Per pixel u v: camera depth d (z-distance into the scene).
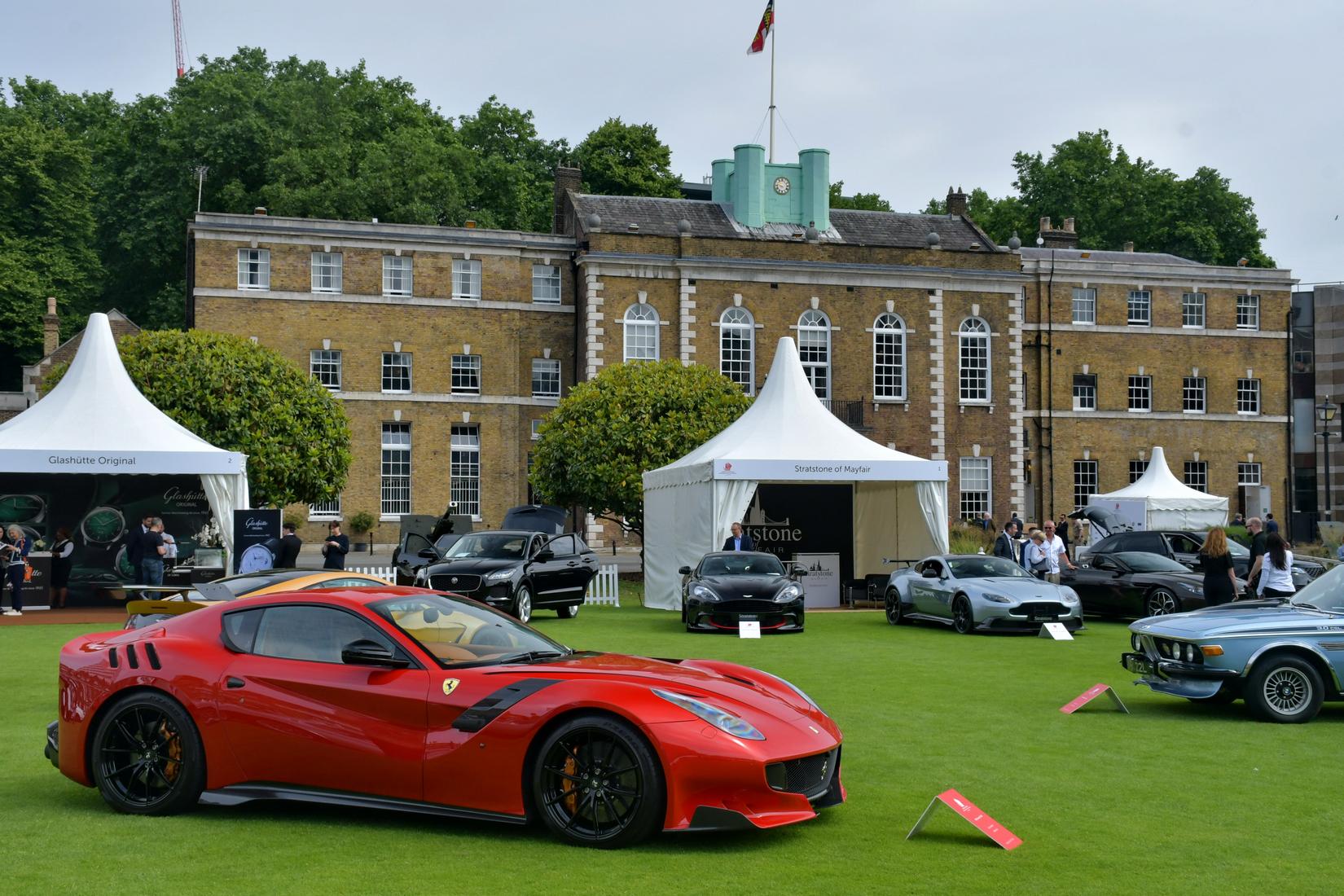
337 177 61.25
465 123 74.12
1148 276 57.44
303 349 47.59
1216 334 58.16
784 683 7.91
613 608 28.72
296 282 47.66
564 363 50.66
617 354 49.09
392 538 47.97
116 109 78.06
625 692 6.86
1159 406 57.34
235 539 24.89
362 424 47.97
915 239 54.78
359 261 48.41
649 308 49.53
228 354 35.53
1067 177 80.12
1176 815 7.62
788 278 50.66
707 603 20.25
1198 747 9.97
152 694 7.59
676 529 27.45
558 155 75.00
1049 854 6.66
